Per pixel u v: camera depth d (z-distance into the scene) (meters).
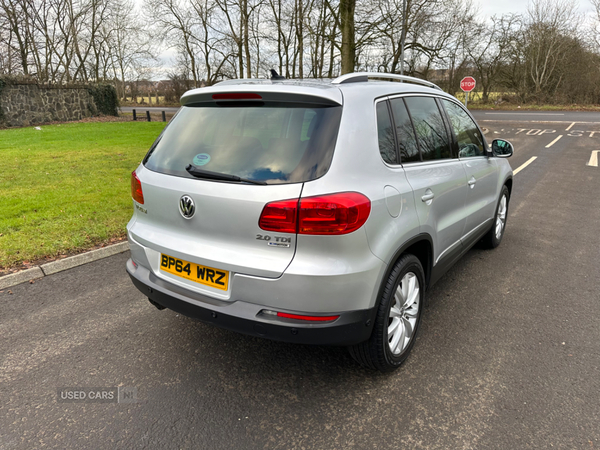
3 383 2.59
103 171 9.33
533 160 12.16
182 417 2.31
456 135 3.53
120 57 49.06
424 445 2.11
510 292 3.89
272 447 2.10
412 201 2.57
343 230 2.06
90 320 3.37
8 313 3.47
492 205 4.45
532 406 2.38
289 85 2.35
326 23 24.36
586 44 33.47
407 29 19.36
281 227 2.06
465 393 2.50
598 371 2.70
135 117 26.25
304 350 2.98
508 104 36.12
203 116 2.59
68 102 25.91
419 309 2.86
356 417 2.31
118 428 2.23
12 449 2.08
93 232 5.22
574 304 3.65
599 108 31.83
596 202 7.39
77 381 2.62
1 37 33.31
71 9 35.16
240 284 2.19
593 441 2.13
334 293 2.10
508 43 35.47
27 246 4.67
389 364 2.59
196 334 3.18
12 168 9.49
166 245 2.46
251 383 2.61
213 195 2.22
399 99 2.81
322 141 2.15
